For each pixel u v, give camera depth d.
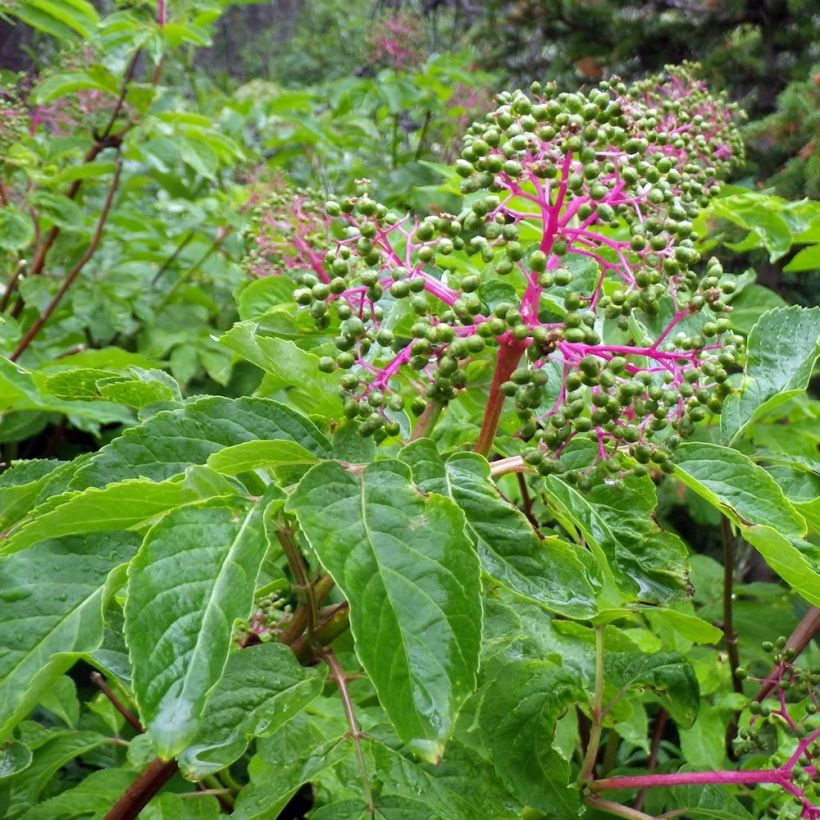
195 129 0.80
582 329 0.26
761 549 0.26
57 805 0.35
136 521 0.24
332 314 0.33
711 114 0.57
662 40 1.03
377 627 0.20
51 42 1.45
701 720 0.44
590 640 0.38
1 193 0.74
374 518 0.22
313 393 0.27
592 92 0.28
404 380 0.31
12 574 0.24
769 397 0.34
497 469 0.29
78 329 0.88
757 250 0.85
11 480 0.34
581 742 0.44
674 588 0.29
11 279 0.79
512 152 0.27
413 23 1.21
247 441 0.26
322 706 0.42
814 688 0.42
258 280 0.44
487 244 0.27
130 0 0.75
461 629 0.20
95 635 0.23
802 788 0.34
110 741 0.41
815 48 0.98
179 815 0.34
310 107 1.07
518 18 1.10
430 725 0.19
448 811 0.27
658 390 0.27
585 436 0.30
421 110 1.17
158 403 0.29
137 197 1.21
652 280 0.27
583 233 0.28
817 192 0.79
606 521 0.30
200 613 0.21
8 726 0.22
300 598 0.30
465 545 0.21
